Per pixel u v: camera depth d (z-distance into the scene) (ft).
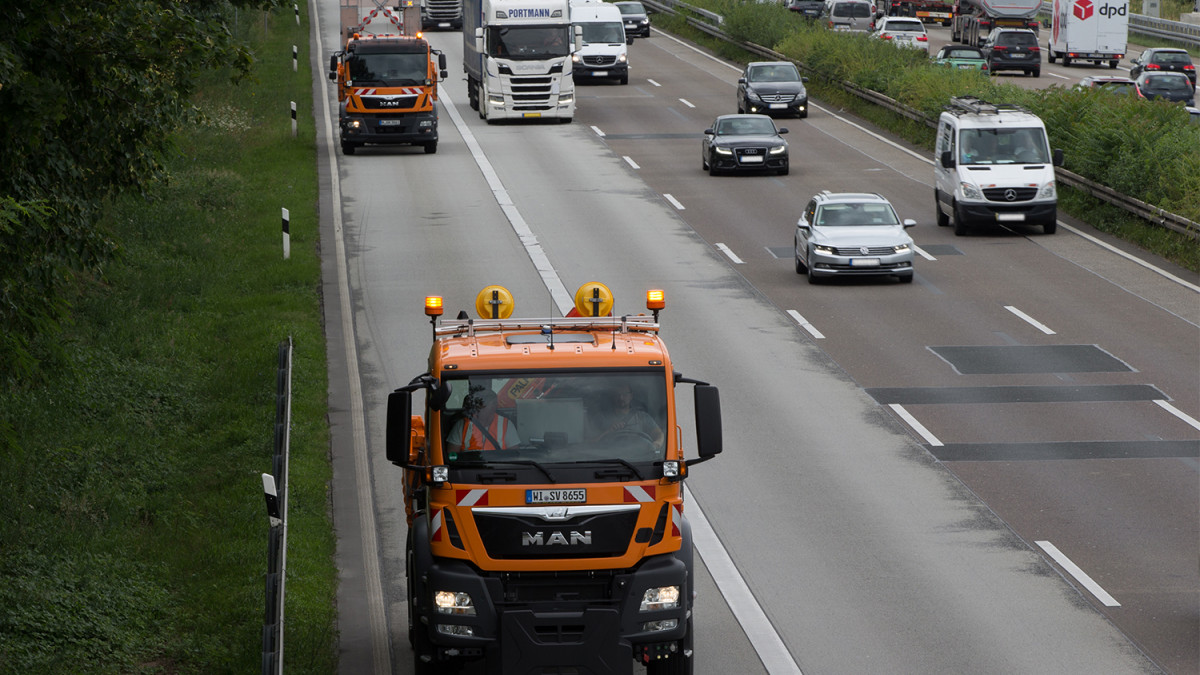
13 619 60.18
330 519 79.15
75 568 67.46
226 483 83.46
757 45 336.29
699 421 52.70
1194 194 161.17
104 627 61.67
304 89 268.82
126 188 77.77
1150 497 82.07
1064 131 198.29
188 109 88.79
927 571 71.56
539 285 138.51
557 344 54.54
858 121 261.65
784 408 100.89
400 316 126.41
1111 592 68.49
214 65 70.08
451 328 57.52
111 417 92.89
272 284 134.82
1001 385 106.42
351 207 177.88
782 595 68.74
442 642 51.85
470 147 226.38
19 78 57.88
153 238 147.02
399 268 145.69
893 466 88.33
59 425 89.35
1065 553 73.72
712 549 75.05
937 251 159.02
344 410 99.71
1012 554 73.72
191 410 97.30
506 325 57.93
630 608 51.67
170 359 107.76
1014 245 162.09
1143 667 59.93
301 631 61.87
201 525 76.89
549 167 209.67
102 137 69.21
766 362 113.29
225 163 196.34
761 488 84.53
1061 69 337.52
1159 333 122.31
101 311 116.47
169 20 64.90
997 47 311.68
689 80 311.47
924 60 287.07
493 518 51.67
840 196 148.15
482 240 159.94
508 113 248.32
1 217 55.72
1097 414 98.78
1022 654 61.41
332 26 358.43
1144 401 101.86
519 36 246.68
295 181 188.14
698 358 114.21
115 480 82.38
